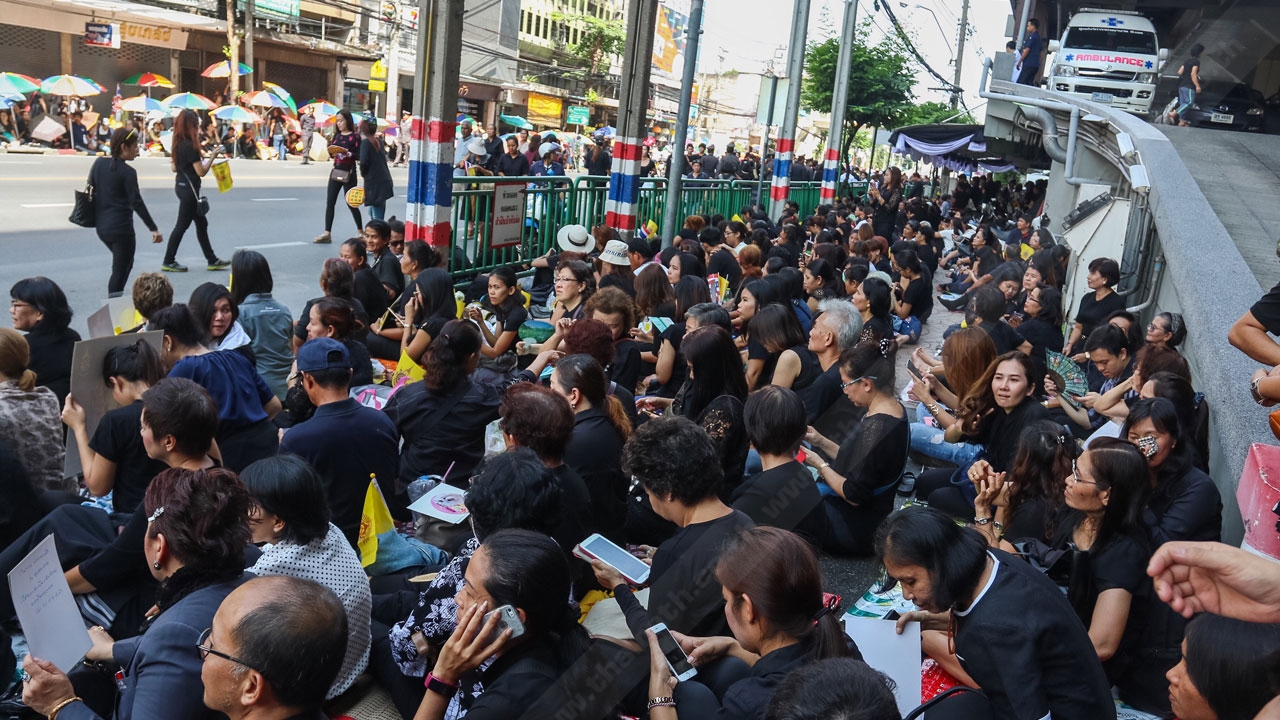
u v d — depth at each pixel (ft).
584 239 33.27
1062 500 12.66
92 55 103.24
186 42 113.19
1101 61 60.29
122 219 30.32
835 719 6.35
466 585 9.08
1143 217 33.55
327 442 13.50
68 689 9.50
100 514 13.34
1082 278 37.09
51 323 17.84
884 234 61.31
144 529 11.79
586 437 13.89
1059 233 50.85
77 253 37.99
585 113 195.62
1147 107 59.62
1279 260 22.26
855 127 106.01
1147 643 10.95
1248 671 6.03
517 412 12.39
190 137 35.53
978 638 8.89
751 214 47.98
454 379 15.72
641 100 42.27
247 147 106.01
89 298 31.48
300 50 130.93
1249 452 11.88
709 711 9.17
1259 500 11.03
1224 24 48.49
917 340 35.50
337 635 7.88
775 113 46.68
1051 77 62.75
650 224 48.03
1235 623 6.21
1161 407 12.55
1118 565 10.77
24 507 13.48
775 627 8.77
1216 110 49.39
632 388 21.17
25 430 14.69
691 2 38.01
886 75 101.60
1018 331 24.50
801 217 78.84
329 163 107.34
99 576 11.85
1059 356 19.89
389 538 13.64
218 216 51.83
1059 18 84.48
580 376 14.08
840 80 74.18
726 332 17.10
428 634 10.42
